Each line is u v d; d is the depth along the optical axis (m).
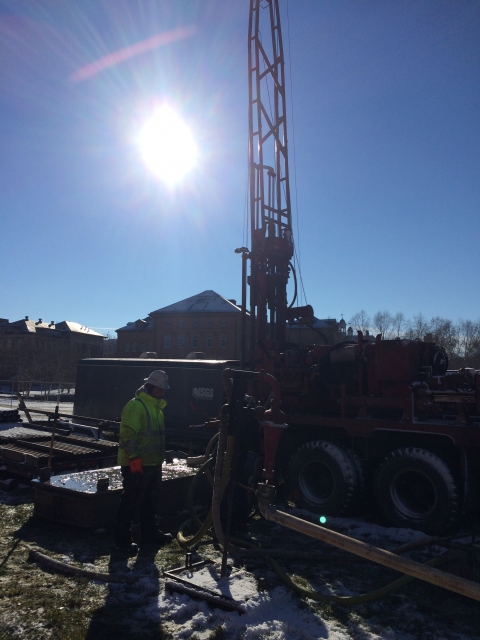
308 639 3.57
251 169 10.34
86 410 12.11
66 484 6.12
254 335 9.23
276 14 11.41
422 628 3.87
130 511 5.23
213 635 3.56
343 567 5.08
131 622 3.77
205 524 4.94
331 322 42.72
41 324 88.38
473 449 6.57
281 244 9.50
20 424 11.51
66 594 4.18
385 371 7.15
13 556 5.01
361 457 7.41
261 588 4.28
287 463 8.29
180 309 63.91
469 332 70.56
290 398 8.28
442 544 4.96
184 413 10.12
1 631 3.57
